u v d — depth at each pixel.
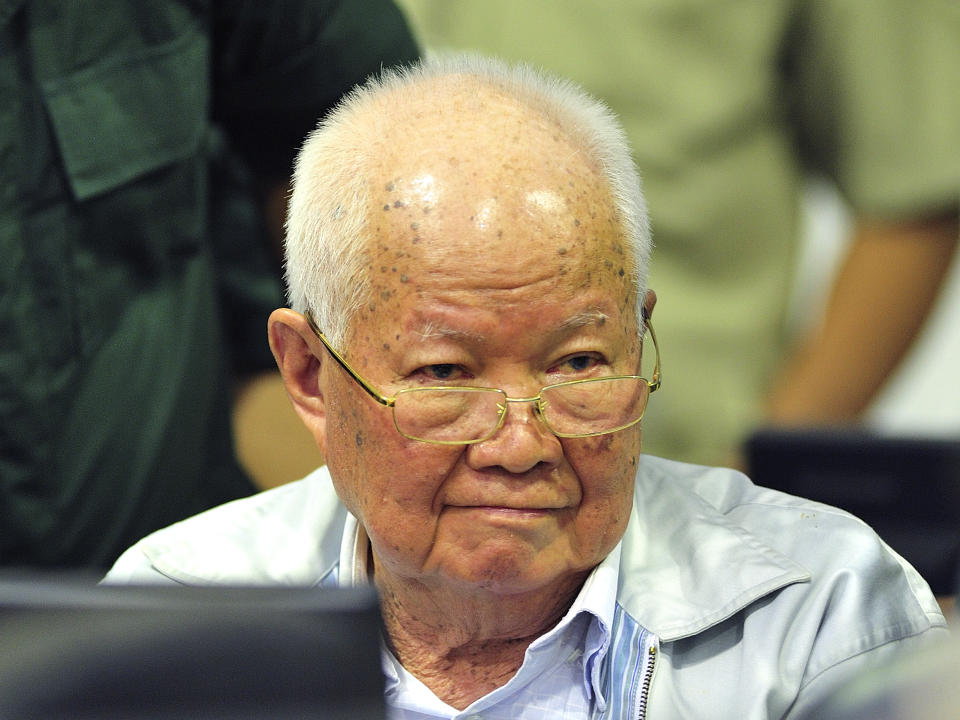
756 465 7.23
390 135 5.30
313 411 5.80
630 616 5.67
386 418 5.18
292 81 8.00
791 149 11.36
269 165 8.48
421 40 10.94
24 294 7.56
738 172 10.93
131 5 7.66
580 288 5.09
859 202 11.23
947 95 10.93
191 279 8.02
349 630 2.95
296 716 2.92
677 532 6.05
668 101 10.80
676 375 10.85
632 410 5.31
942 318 14.49
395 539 5.30
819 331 11.52
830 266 14.18
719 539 5.90
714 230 10.92
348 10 7.98
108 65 7.66
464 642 5.66
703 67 10.83
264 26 7.82
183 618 2.94
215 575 6.34
